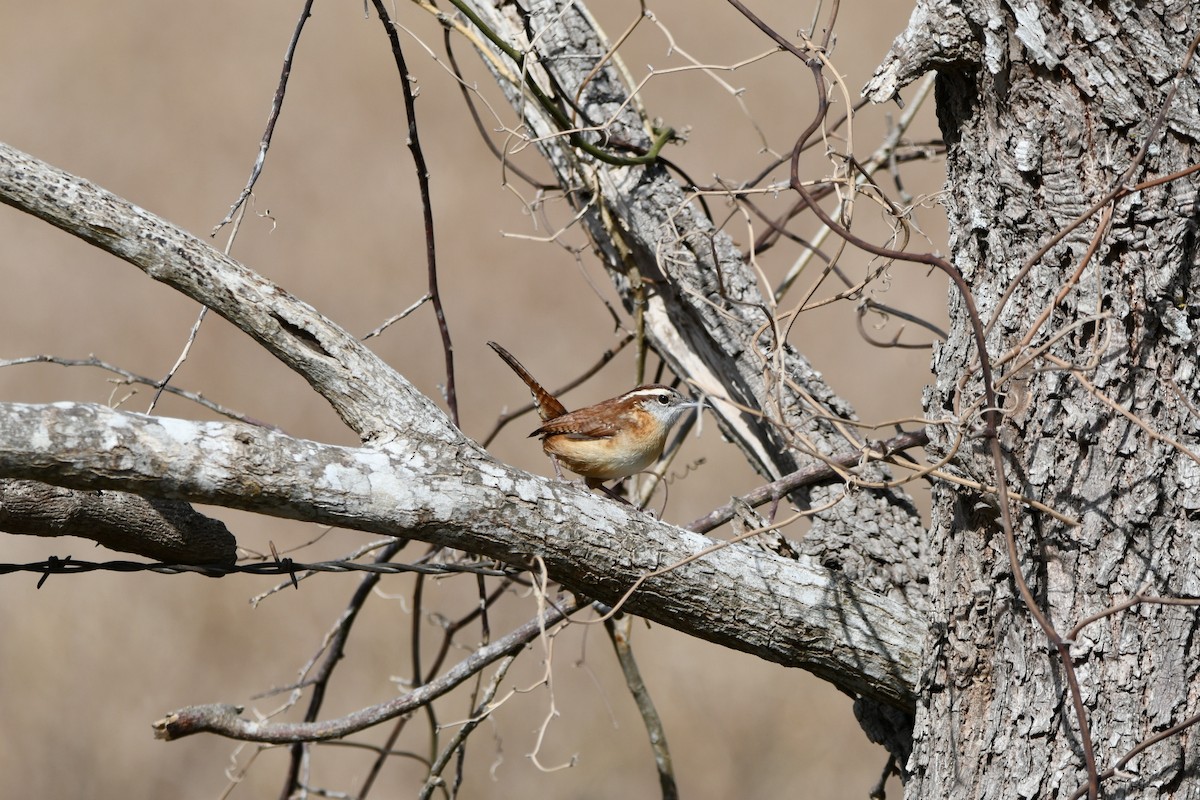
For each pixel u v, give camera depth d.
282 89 7.97
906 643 7.37
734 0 7.63
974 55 6.65
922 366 18.86
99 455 5.85
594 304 22.08
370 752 15.91
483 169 25.42
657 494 16.44
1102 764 6.56
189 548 6.91
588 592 7.11
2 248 24.39
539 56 9.14
